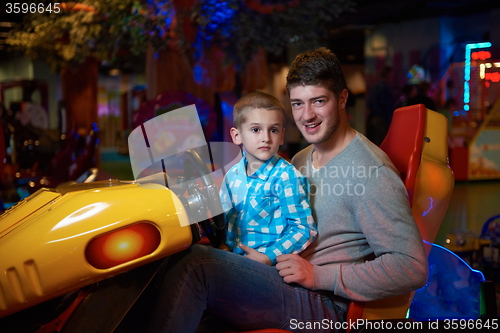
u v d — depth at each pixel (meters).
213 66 5.55
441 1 8.02
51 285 1.14
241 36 4.91
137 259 1.22
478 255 2.60
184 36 4.91
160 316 1.28
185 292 1.28
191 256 1.31
